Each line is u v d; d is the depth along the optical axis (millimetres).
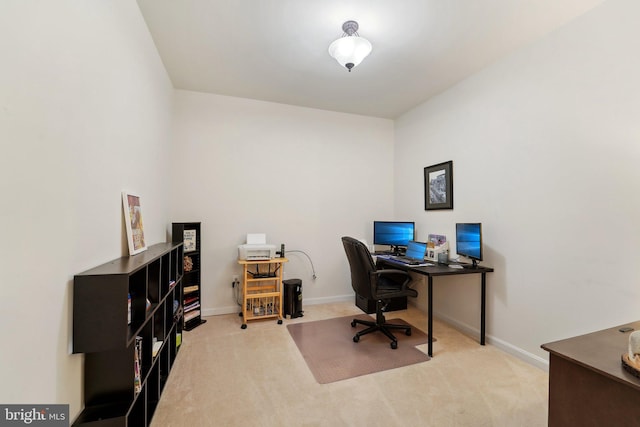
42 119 895
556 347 1149
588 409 1023
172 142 3160
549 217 2137
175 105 3203
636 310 1681
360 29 2145
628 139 1717
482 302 2607
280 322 3078
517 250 2375
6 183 750
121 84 1569
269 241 3580
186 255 2957
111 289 1121
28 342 843
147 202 2121
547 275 2150
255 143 3518
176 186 3199
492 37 2229
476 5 1883
